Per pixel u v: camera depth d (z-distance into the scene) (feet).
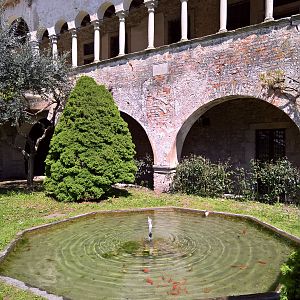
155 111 37.58
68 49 58.23
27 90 38.78
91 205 30.35
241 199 32.53
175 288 14.19
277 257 17.39
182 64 35.22
